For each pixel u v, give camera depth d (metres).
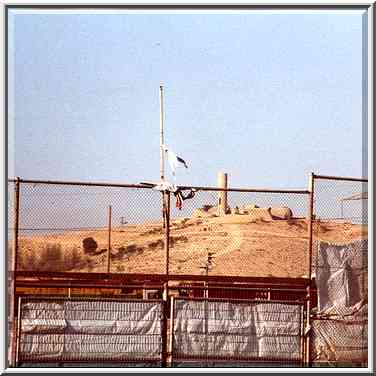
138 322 25.50
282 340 26.14
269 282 26.92
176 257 66.50
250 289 26.30
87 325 25.22
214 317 25.81
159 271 64.69
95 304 25.34
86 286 25.44
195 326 25.69
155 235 67.25
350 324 26.48
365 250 26.84
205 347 25.66
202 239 68.94
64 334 25.05
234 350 25.81
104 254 61.62
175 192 26.52
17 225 25.33
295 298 28.67
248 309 26.06
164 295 25.89
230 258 67.69
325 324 26.42
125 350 25.34
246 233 69.75
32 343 24.86
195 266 65.50
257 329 26.02
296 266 67.81
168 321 26.02
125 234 65.19
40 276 25.22
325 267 26.55
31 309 24.95
